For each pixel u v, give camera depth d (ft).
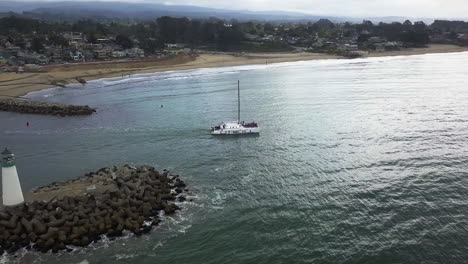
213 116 320.91
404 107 325.62
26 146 253.65
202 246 134.62
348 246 131.23
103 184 167.32
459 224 140.36
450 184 171.73
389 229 139.64
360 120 287.69
